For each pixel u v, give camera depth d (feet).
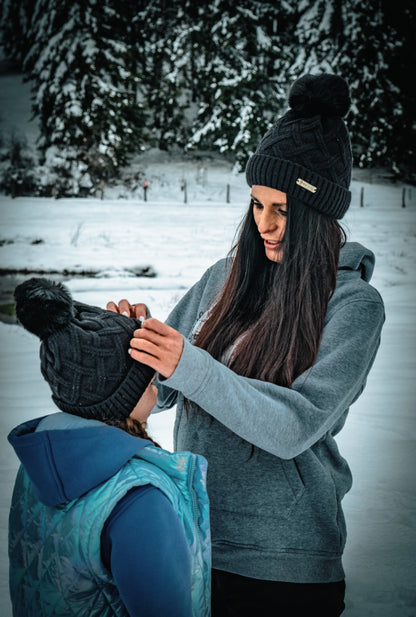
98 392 3.74
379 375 20.56
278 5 107.04
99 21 92.12
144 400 4.03
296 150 4.94
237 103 99.50
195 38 101.09
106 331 3.80
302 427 4.45
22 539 3.77
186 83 106.01
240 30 99.60
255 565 4.92
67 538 3.46
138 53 103.45
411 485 11.02
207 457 5.12
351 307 4.92
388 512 9.95
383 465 12.01
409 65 103.09
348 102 5.08
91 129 92.43
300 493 4.95
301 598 4.94
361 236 74.84
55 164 93.81
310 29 96.32
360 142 101.60
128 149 98.68
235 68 100.83
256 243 5.67
